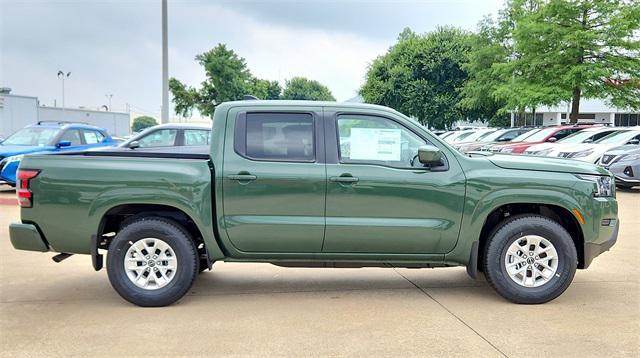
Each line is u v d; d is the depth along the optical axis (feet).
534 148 52.16
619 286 18.19
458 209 15.97
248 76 121.29
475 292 17.56
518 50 77.20
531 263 16.19
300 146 16.17
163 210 16.67
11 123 105.60
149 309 15.79
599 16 68.59
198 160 16.10
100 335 13.71
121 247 15.75
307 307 15.98
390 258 16.39
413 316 15.16
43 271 20.06
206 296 17.11
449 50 116.06
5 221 30.50
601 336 13.66
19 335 13.71
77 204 15.70
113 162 15.89
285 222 15.88
